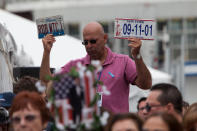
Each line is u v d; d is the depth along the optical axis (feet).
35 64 52.34
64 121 20.31
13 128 23.11
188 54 111.04
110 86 29.73
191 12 99.25
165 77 63.16
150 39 30.48
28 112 22.61
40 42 55.42
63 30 31.63
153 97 26.66
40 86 21.40
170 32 107.45
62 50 54.44
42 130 23.58
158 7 95.61
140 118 22.33
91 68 20.63
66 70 30.30
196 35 110.32
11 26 56.44
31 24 58.65
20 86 29.81
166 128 21.67
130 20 30.58
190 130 26.40
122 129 21.71
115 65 30.09
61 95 20.34
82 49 55.77
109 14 94.22
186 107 32.42
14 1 99.25
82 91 20.34
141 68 29.40
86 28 29.63
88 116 20.34
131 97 51.90
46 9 98.63
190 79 101.45
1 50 38.65
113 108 29.60
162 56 104.83
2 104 29.45
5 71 38.52
